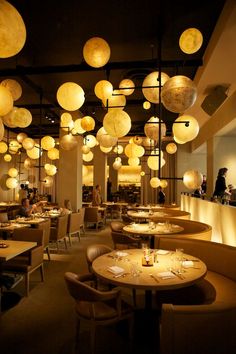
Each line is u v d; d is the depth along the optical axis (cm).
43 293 435
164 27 450
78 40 494
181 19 430
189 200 834
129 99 844
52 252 701
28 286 424
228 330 179
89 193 1638
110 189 1673
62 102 376
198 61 552
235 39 415
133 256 340
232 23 376
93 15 423
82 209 922
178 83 304
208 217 581
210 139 983
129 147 720
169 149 829
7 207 1154
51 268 567
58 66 561
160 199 1269
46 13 418
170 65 541
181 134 400
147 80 403
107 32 468
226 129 827
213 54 463
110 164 1847
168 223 583
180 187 1488
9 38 194
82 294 260
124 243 520
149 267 297
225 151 932
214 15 418
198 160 1487
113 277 266
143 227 567
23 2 394
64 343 299
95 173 1466
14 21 193
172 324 177
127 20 434
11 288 454
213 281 343
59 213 818
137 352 285
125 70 626
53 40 494
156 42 497
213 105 615
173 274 275
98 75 661
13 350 287
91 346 261
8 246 393
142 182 1630
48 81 700
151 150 729
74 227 805
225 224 462
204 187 1087
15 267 425
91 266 314
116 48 518
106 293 260
